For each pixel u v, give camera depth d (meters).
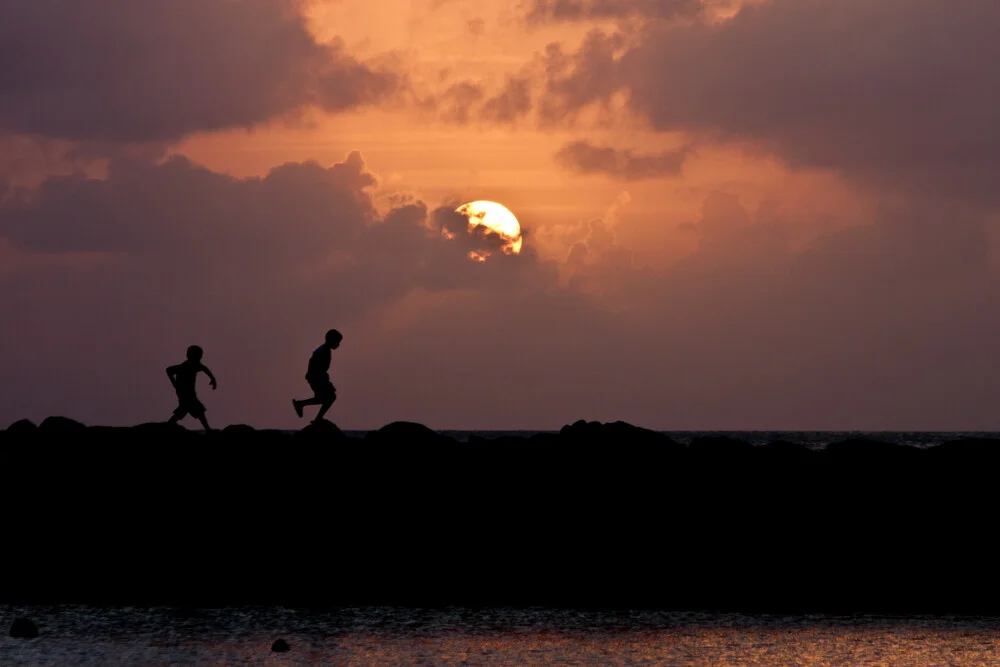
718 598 44.16
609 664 31.89
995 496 46.28
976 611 42.66
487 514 46.31
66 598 44.03
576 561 45.19
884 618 40.69
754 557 45.34
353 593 44.44
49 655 32.72
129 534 45.97
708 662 32.28
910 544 45.41
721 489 47.00
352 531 45.91
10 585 44.78
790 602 43.78
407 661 32.19
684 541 45.69
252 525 46.12
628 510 46.31
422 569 45.06
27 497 46.75
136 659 32.22
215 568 45.19
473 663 31.97
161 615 40.09
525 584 44.59
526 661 32.22
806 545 45.56
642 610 42.09
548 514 46.28
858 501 46.56
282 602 43.44
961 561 44.97
